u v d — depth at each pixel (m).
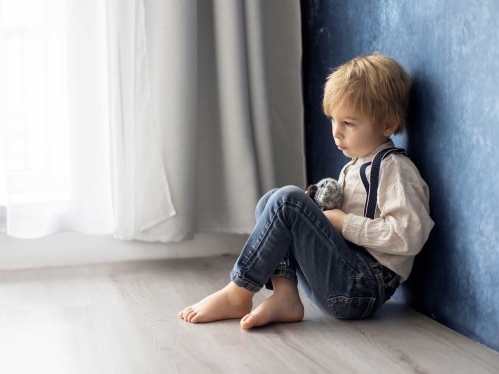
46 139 1.93
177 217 2.02
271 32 2.18
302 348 1.30
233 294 1.47
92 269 2.02
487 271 1.27
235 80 2.02
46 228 1.95
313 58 2.12
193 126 2.02
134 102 1.99
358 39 1.79
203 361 1.23
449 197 1.39
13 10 1.89
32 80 1.91
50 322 1.49
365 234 1.43
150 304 1.63
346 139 1.51
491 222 1.25
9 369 1.21
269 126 2.10
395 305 1.62
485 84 1.24
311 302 1.66
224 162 2.09
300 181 2.25
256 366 1.20
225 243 2.23
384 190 1.44
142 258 2.15
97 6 1.96
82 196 2.00
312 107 2.15
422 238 1.40
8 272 1.99
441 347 1.29
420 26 1.46
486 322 1.28
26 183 1.92
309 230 1.41
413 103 1.52
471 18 1.27
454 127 1.35
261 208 1.56
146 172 2.02
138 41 1.97
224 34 2.01
